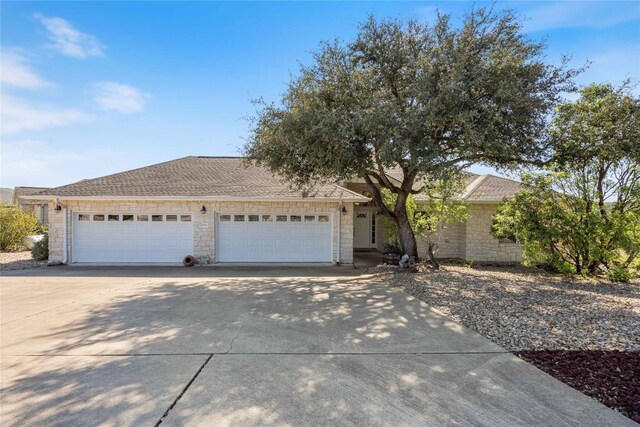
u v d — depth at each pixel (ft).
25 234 61.31
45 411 10.71
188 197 44.27
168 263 45.50
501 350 15.71
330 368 13.82
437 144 30.22
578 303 24.26
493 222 49.24
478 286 30.48
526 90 27.66
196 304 24.43
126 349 15.89
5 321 20.38
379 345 16.42
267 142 33.73
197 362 14.42
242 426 9.91
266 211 46.21
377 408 10.84
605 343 16.49
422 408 10.82
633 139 31.22
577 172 35.65
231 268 42.63
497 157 32.68
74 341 16.96
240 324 19.75
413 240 41.45
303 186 42.57
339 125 28.63
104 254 45.32
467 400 11.29
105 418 10.30
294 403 11.14
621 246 33.83
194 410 10.72
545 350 15.67
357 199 45.32
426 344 16.52
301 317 21.17
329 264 45.96
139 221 45.34
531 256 37.55
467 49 29.01
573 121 33.68
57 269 41.60
